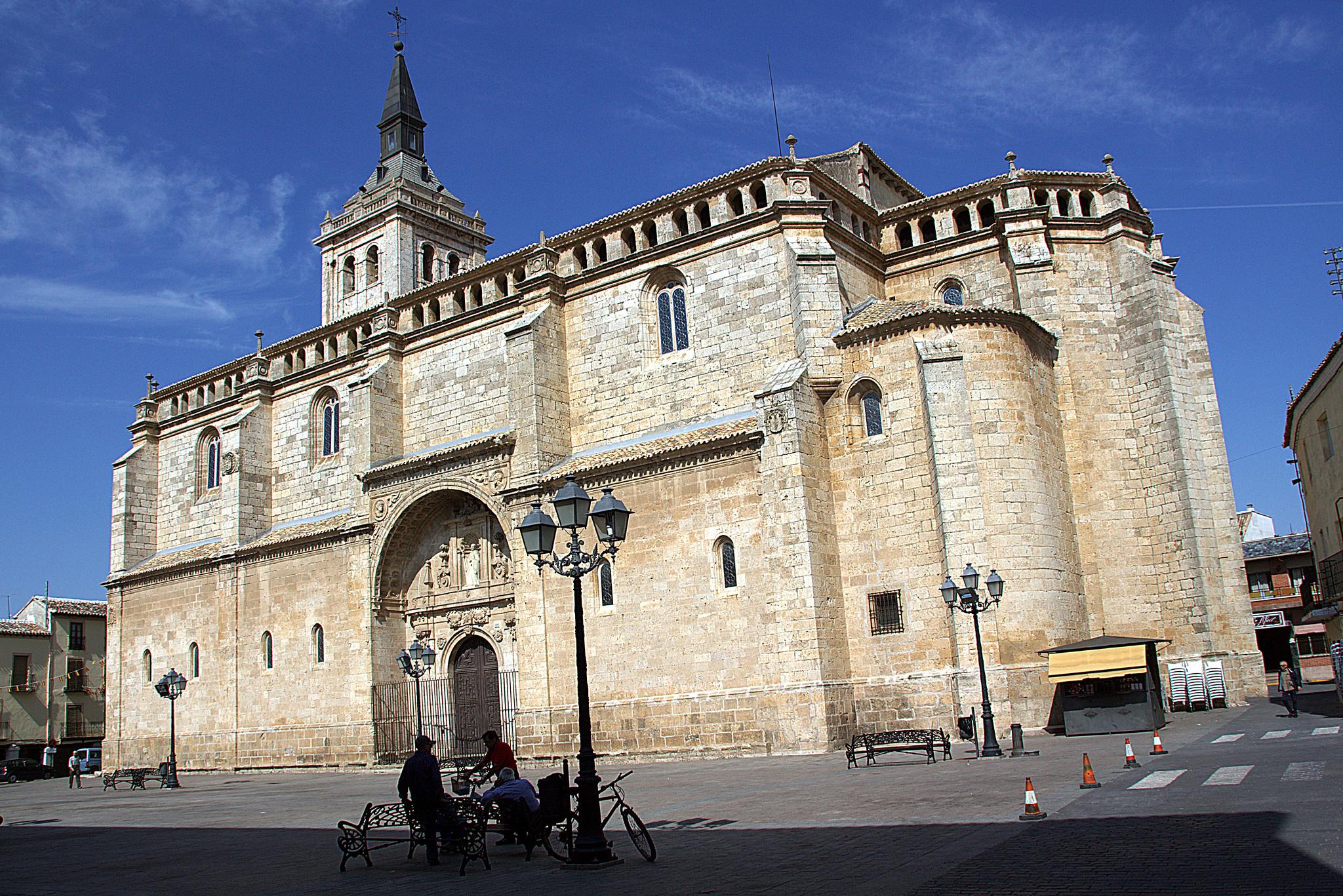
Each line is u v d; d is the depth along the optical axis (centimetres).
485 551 4878
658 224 4581
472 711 4872
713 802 2388
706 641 3941
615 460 4206
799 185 4231
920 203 4638
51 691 8375
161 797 4147
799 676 3666
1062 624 3741
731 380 4228
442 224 6638
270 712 5438
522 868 1739
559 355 4681
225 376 6353
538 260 4784
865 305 4428
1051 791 2045
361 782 4247
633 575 4153
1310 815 1526
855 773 2809
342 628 5172
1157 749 2555
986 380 3841
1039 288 4244
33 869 2106
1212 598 3981
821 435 3962
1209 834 1455
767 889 1352
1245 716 3506
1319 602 5628
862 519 3884
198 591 5997
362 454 5191
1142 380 4219
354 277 6581
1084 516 4122
